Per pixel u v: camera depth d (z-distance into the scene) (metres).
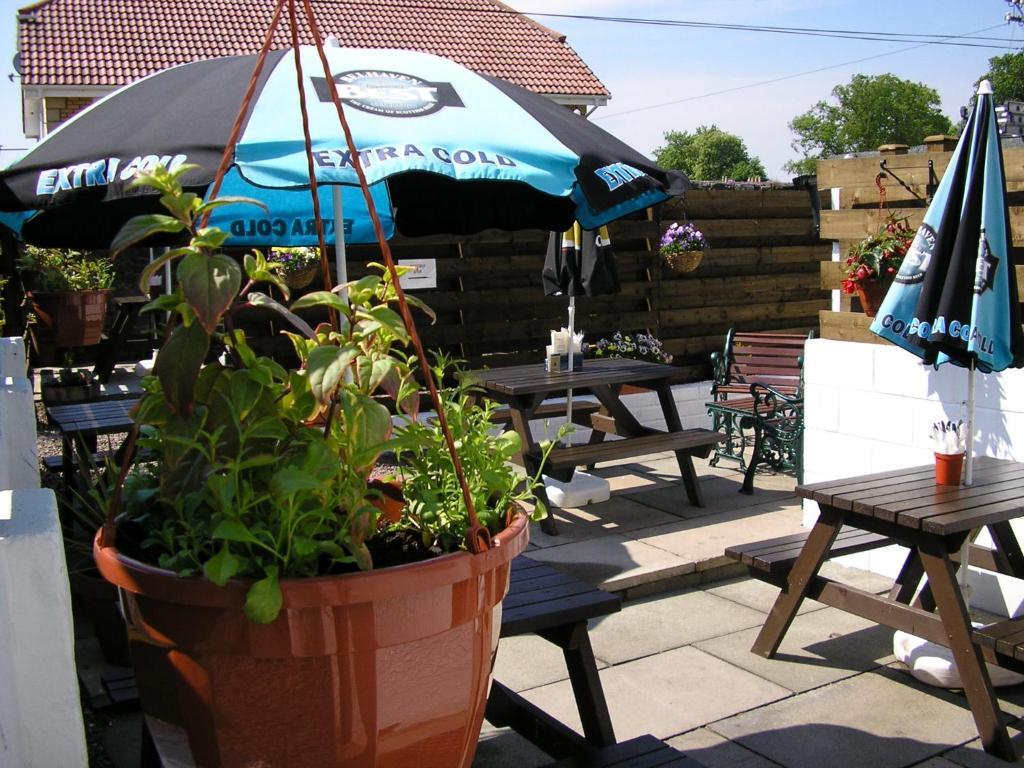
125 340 6.98
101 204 3.61
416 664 1.49
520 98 3.34
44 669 1.75
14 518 1.81
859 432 4.57
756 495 5.91
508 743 3.06
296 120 2.75
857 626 4.01
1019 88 57.97
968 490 3.40
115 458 3.33
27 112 13.62
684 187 3.34
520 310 7.79
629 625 4.07
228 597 1.38
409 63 3.30
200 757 1.51
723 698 3.39
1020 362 3.46
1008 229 3.38
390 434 1.60
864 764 2.95
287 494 1.39
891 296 3.54
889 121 88.44
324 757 1.46
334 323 1.75
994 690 3.30
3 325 7.00
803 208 8.99
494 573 1.59
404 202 4.58
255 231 4.02
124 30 13.07
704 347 8.57
